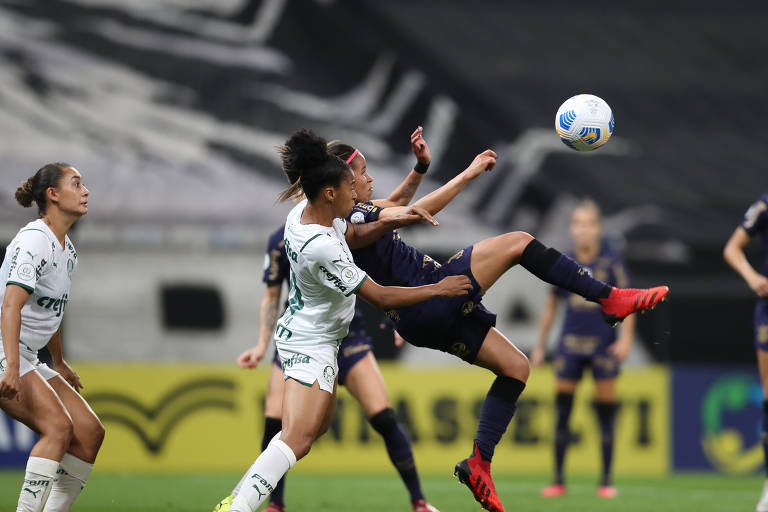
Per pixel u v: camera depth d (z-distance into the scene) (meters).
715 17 76.00
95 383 38.66
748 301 42.66
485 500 18.31
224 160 56.19
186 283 44.31
